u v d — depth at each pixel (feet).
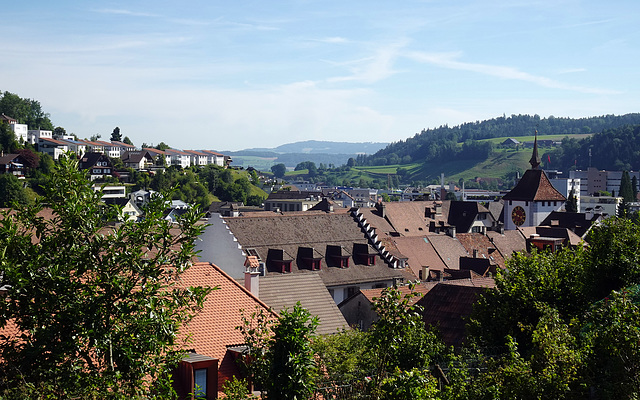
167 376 79.20
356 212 291.99
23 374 72.49
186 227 79.97
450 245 342.03
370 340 96.63
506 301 133.69
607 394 97.30
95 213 78.18
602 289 145.79
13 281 70.90
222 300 119.24
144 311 76.13
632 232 152.15
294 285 162.50
